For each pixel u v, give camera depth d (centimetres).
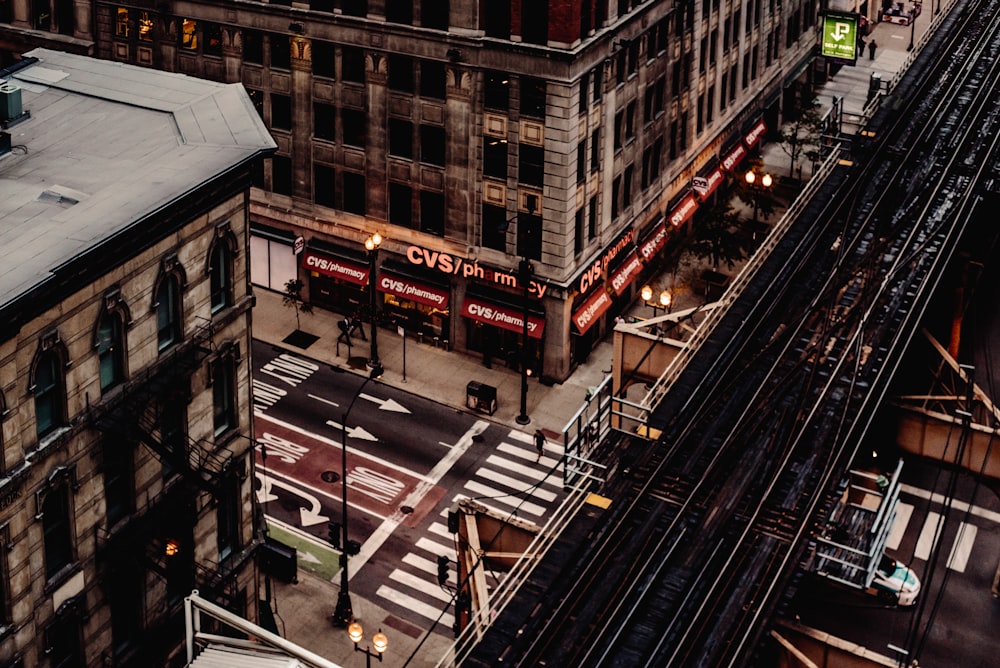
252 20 7100
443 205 6969
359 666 5288
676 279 8000
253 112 4638
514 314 6906
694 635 3875
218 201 4209
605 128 6888
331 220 7356
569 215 6662
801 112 9162
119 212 3878
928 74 8550
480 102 6612
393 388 6944
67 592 3969
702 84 8119
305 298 7638
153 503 4244
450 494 6219
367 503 6153
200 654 3098
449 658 5275
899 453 5284
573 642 3850
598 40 6525
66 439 3803
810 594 4784
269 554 5650
